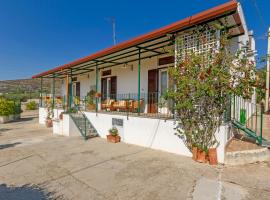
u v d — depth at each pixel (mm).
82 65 13086
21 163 6375
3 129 13922
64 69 14750
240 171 5285
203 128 6023
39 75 17922
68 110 12047
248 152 5809
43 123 16641
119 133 9180
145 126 7957
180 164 5852
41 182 4918
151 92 10859
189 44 6762
